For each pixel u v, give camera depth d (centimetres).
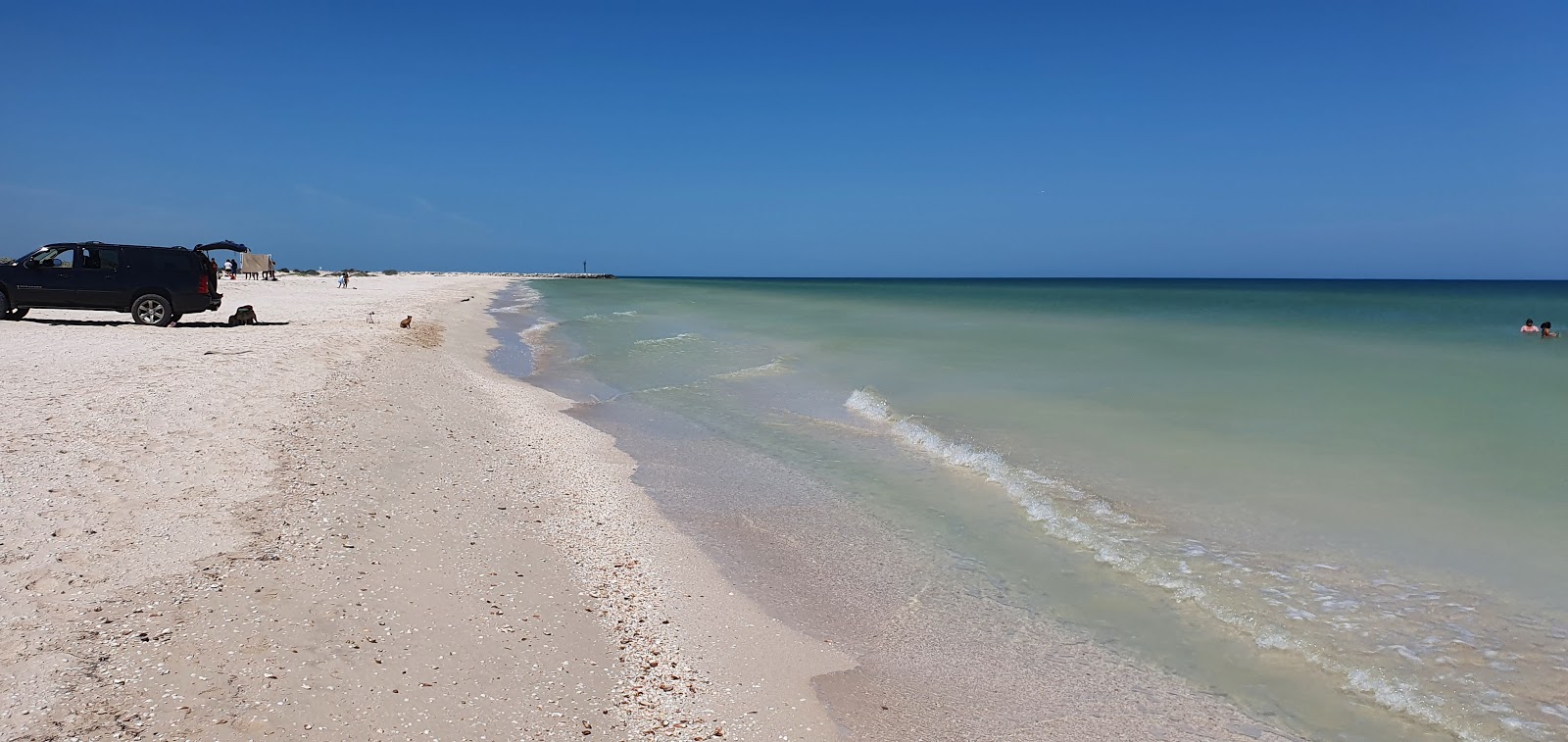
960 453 1020
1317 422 1143
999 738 446
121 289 1825
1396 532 715
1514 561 648
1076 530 746
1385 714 462
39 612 471
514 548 670
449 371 1580
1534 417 1158
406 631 502
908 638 558
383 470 822
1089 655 533
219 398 1016
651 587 628
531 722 427
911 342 2342
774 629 569
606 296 6381
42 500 630
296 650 461
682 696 475
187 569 546
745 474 955
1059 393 1412
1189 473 905
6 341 1417
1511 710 462
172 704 398
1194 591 616
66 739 363
